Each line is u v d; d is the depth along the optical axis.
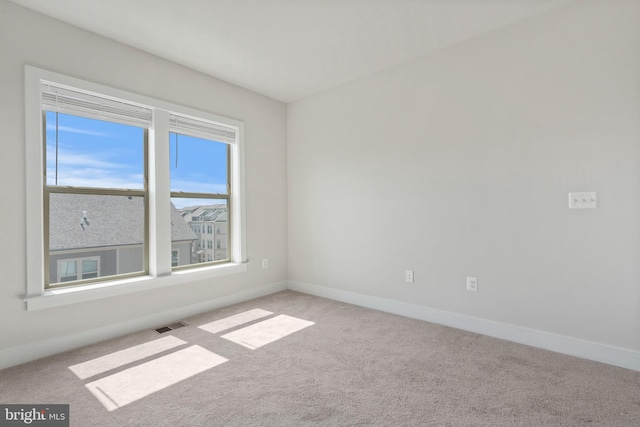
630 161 2.01
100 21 2.36
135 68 2.74
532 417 1.58
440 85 2.81
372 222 3.32
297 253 4.06
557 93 2.25
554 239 2.29
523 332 2.42
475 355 2.25
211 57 2.92
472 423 1.54
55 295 2.28
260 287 3.80
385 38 2.62
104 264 2.67
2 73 2.10
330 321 2.95
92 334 2.48
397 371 2.04
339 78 3.40
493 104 2.53
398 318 3.02
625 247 2.03
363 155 3.38
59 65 2.33
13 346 2.13
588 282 2.16
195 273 3.12
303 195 3.97
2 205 2.10
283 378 1.97
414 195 3.00
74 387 1.87
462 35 2.59
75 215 2.52
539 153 2.33
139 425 1.54
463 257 2.71
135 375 2.00
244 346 2.42
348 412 1.64
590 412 1.61
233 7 2.20
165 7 2.19
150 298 2.83
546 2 2.18
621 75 2.02
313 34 2.55
